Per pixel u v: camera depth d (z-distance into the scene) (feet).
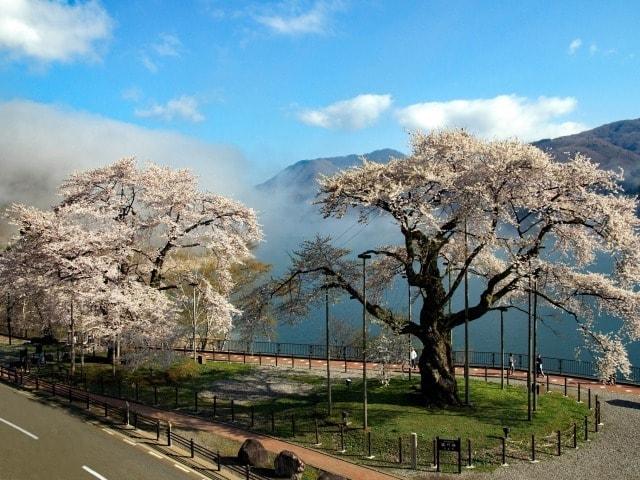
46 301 132.46
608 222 97.45
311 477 75.77
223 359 156.25
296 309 119.75
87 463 75.00
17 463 73.87
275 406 109.40
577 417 103.96
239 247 145.79
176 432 92.27
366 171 115.34
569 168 102.53
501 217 101.09
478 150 106.63
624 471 79.66
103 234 130.72
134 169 148.36
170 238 136.05
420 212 104.78
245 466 72.54
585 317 111.86
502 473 78.54
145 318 121.19
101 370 133.80
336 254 116.67
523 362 188.44
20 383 121.70
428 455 83.76
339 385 123.34
